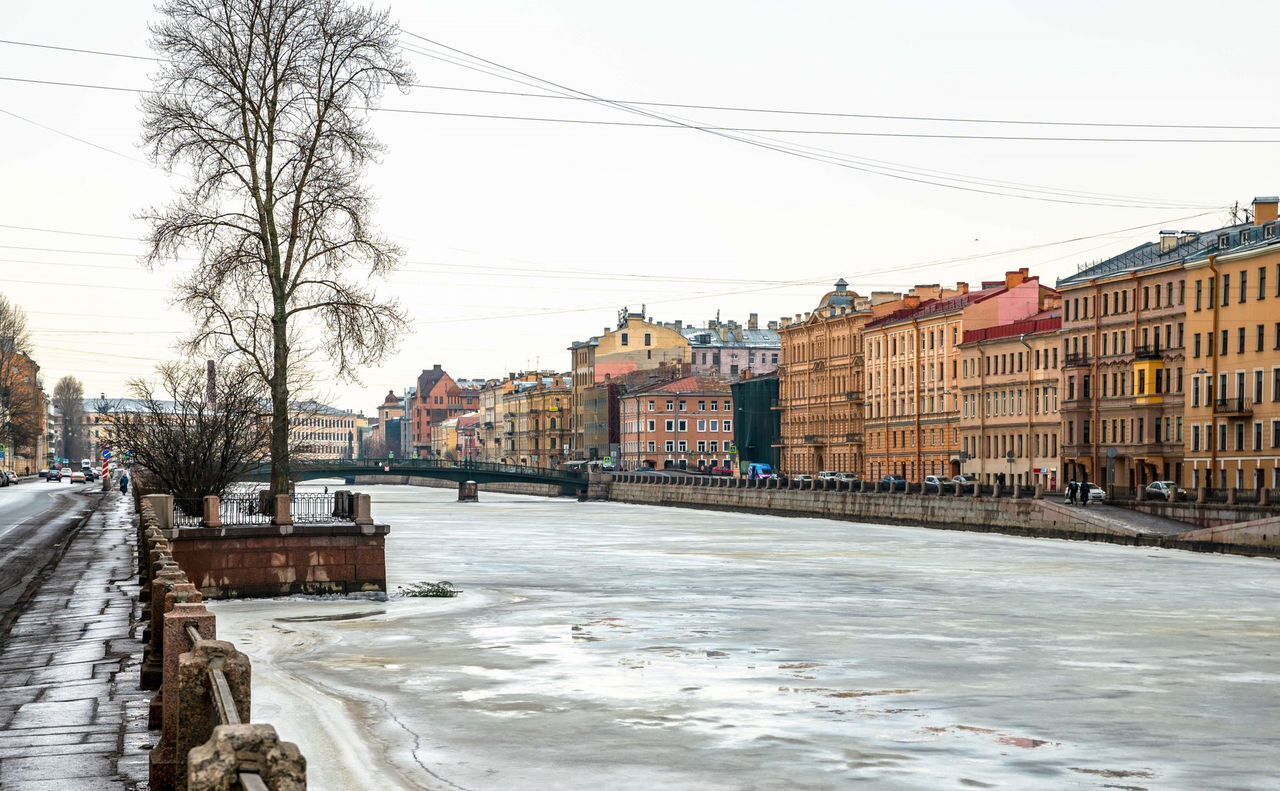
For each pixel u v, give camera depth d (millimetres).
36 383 199875
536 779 21953
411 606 47000
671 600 50688
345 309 56438
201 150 55062
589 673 32625
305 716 27000
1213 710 28453
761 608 47938
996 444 128500
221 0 55344
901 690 30484
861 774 22453
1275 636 40562
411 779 21812
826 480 129000
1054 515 90875
